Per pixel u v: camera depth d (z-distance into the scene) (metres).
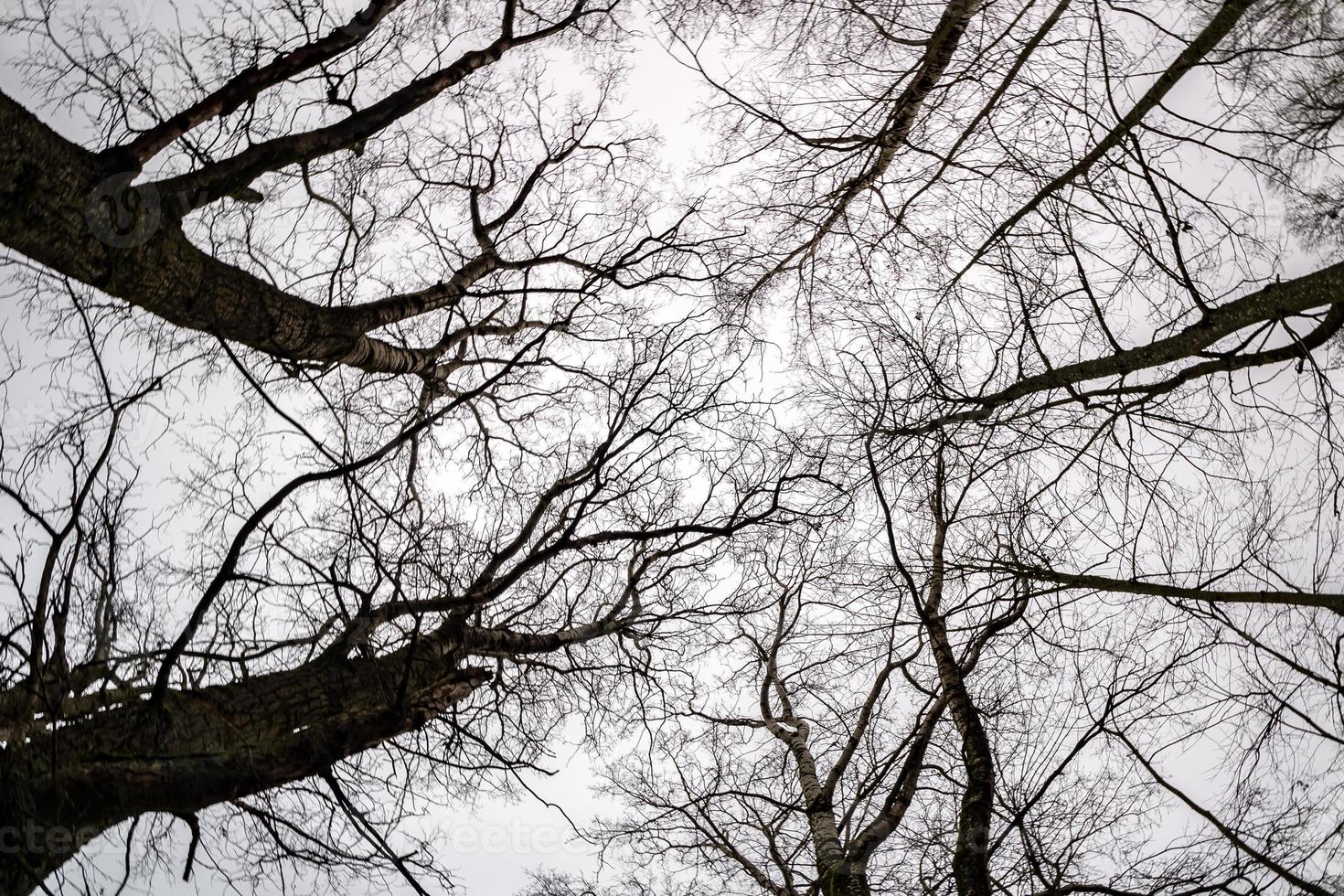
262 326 6.40
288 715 5.25
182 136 6.07
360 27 6.97
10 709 4.38
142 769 4.64
